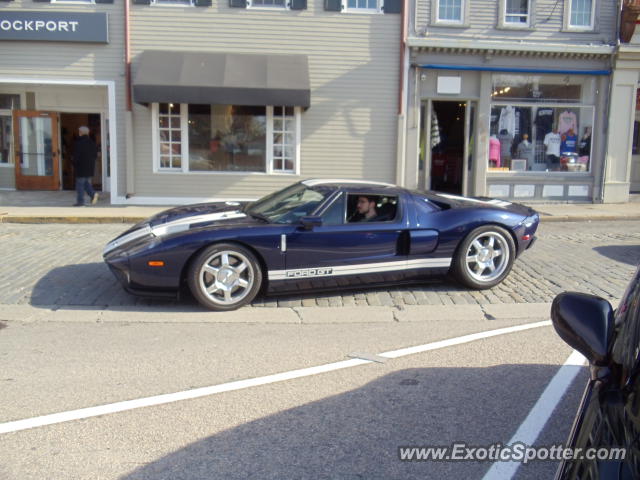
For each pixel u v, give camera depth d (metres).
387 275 7.03
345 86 14.77
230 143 14.84
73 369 4.87
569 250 9.91
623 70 15.14
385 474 3.34
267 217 6.86
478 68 14.80
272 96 13.67
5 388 4.47
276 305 6.86
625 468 1.73
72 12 14.07
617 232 11.83
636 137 17.70
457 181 15.62
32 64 14.34
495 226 7.36
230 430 3.84
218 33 14.46
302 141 14.86
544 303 6.98
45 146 17.44
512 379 4.70
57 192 17.14
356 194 6.96
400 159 14.96
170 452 3.56
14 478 3.26
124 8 14.21
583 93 15.35
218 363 5.04
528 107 15.30
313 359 5.16
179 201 14.79
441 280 7.45
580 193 15.61
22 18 14.02
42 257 8.88
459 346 5.51
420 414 4.08
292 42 14.59
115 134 14.59
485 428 3.88
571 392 4.44
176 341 5.61
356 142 14.94
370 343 5.60
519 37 14.89
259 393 4.42
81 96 17.38
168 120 14.62
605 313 2.30
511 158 15.45
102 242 10.16
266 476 3.30
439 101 15.34
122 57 14.40
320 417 4.03
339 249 6.75
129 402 4.25
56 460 3.46
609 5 14.98
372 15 14.62
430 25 14.67
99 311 6.51
